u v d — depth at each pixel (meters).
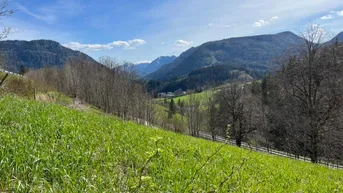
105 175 5.35
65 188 4.38
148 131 11.74
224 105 58.69
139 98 78.88
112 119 12.96
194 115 82.12
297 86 36.41
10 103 10.52
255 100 56.19
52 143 6.21
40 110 10.20
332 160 39.75
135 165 6.50
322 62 35.03
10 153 5.16
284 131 50.22
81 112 12.86
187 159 7.97
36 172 4.66
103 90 82.25
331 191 8.61
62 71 112.19
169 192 5.21
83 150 6.20
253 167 9.65
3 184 4.23
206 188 5.79
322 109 34.41
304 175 11.11
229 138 4.73
